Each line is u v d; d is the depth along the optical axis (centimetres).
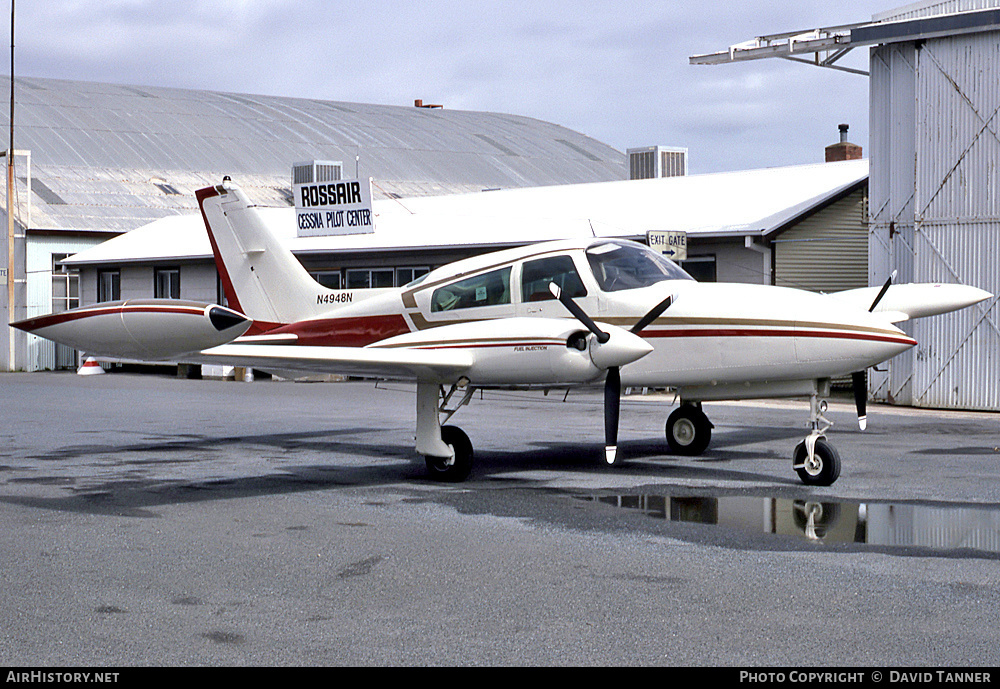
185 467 1086
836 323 935
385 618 532
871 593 570
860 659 462
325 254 2517
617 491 913
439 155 4491
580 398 1945
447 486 953
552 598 567
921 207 1731
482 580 607
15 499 891
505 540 716
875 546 687
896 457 1103
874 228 1816
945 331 1700
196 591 585
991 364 1656
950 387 1697
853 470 1013
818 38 1906
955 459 1088
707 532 736
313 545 703
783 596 566
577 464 1088
